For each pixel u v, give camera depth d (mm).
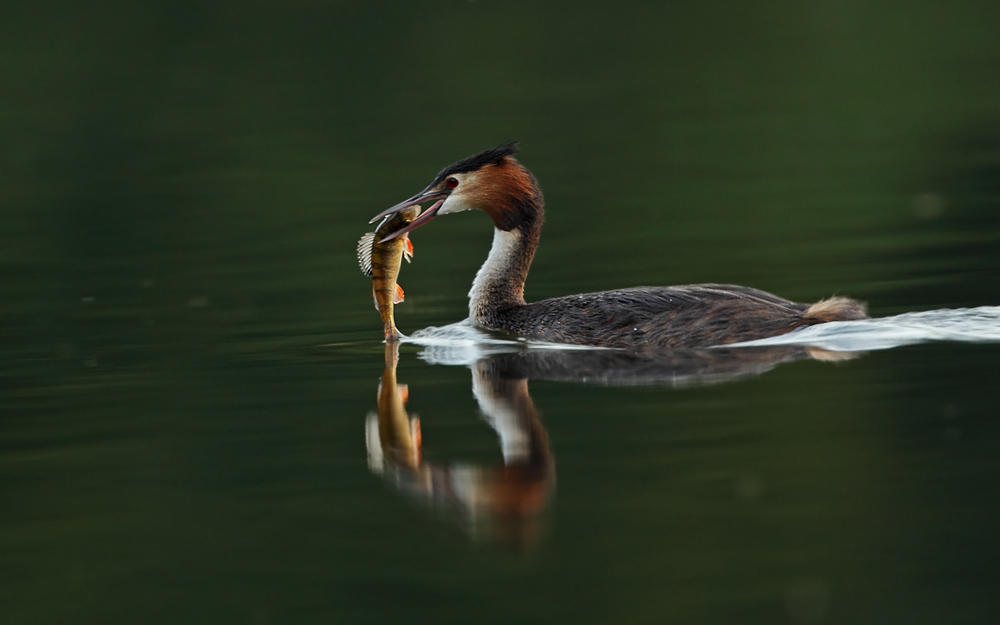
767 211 23953
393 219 15344
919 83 36812
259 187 27812
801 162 28719
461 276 20422
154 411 12922
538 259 20734
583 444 11266
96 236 24188
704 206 24781
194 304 18422
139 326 17125
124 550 9602
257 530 9914
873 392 12148
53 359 15367
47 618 8641
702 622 8164
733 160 29359
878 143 30172
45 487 10859
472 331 15828
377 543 9617
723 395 12461
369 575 9086
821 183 26234
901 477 10195
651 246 21391
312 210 25484
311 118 35281
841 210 23547
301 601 8703
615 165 29469
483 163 16156
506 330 15719
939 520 9469
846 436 11094
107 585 9047
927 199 23797
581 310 14977
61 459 11547
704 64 40938
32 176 29984
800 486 10172
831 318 14133
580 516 9828
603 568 9039
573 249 21453
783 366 13242
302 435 11977
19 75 40469
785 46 42438
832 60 40562
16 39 43562
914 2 47938
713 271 19125
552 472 10648
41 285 20250
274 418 12531
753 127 33000
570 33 44750
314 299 18547
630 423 11789
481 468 10883
